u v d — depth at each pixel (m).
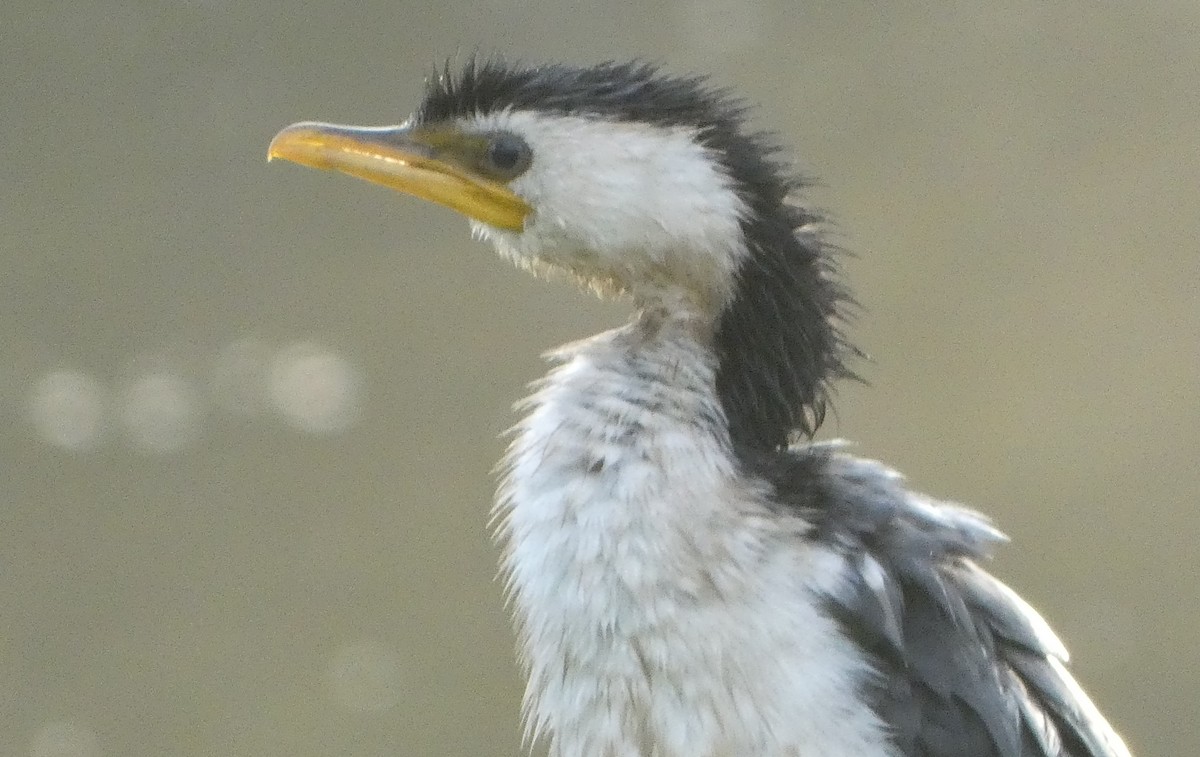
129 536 13.21
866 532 4.57
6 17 16.69
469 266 14.91
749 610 4.36
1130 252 15.25
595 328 14.44
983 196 15.66
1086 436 13.84
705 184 4.85
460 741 11.84
